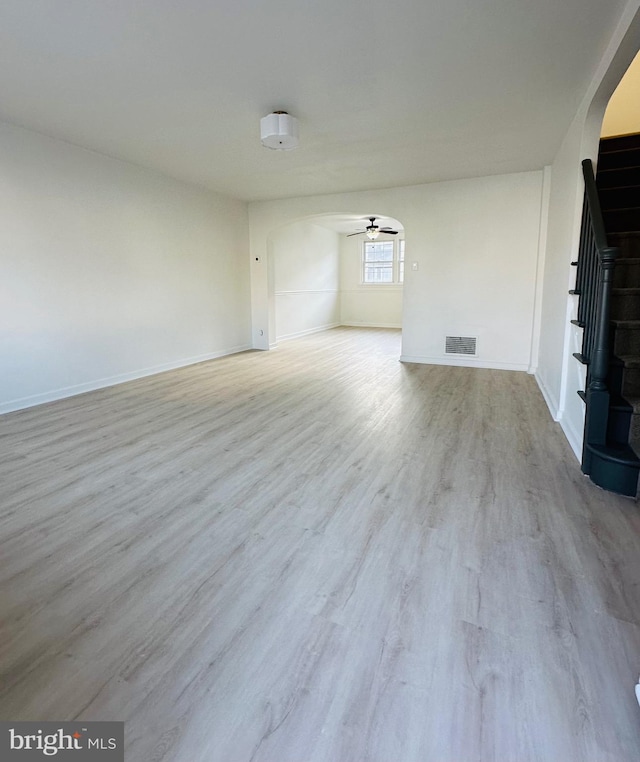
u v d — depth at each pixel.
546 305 4.82
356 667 1.34
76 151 4.29
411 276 6.05
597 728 1.15
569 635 1.45
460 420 3.71
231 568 1.81
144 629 1.49
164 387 4.87
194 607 1.60
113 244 4.79
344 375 5.45
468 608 1.58
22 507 2.30
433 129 3.78
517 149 4.32
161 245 5.41
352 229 10.38
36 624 1.51
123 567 1.82
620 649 1.39
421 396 4.47
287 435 3.38
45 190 4.05
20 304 3.96
